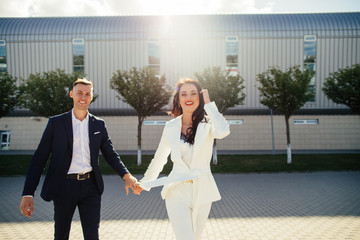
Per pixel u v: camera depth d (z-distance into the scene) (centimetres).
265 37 2091
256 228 541
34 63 2123
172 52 2089
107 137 321
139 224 577
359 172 1348
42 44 2122
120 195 898
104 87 2100
